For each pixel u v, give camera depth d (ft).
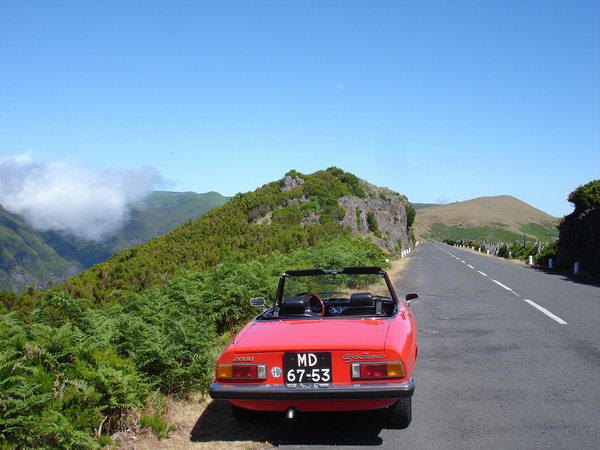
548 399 18.81
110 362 18.16
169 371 20.07
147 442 15.72
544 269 95.35
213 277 34.83
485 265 110.32
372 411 18.26
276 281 37.29
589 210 88.07
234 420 17.76
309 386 14.71
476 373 22.76
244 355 15.16
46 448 13.79
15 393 14.03
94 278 58.75
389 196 237.45
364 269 21.21
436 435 15.74
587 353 25.75
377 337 15.35
